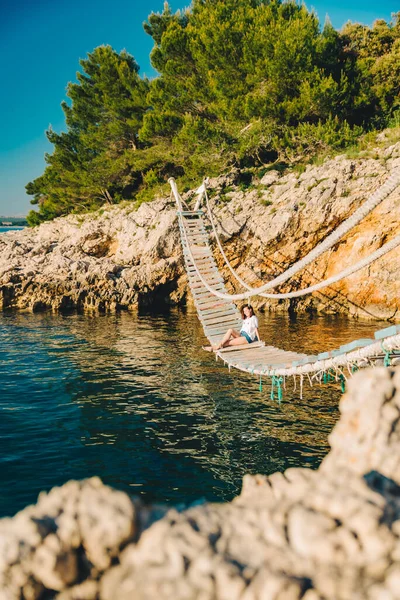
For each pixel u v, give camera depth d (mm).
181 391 11930
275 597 1642
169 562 1818
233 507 2139
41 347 16766
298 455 8312
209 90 34125
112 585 1823
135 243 29797
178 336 19094
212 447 8609
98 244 32500
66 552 1850
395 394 2430
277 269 26672
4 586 1771
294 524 1905
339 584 1678
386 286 23609
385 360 6176
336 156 27844
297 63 30531
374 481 2137
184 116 34656
